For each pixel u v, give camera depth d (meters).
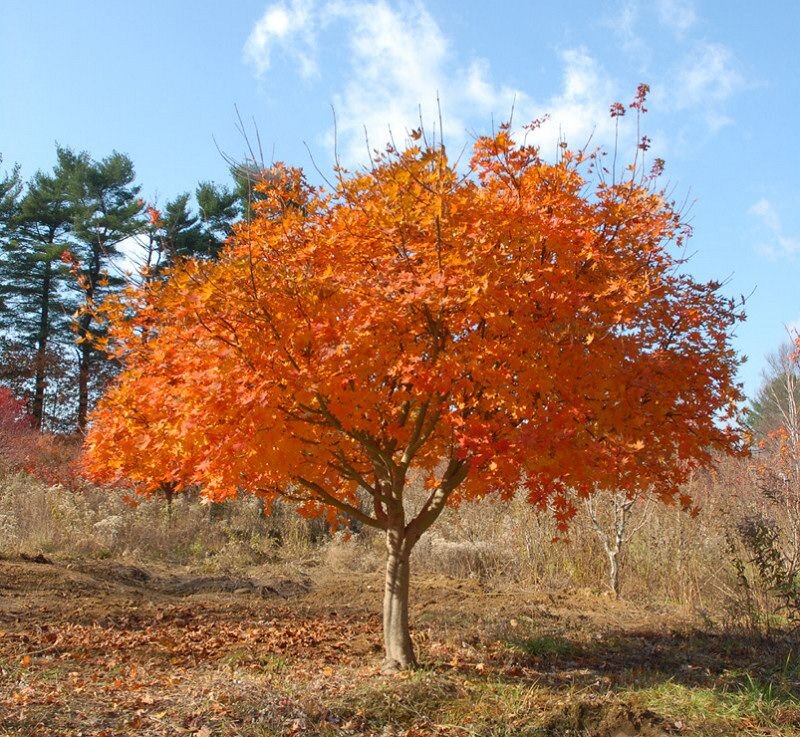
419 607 9.88
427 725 5.00
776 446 10.30
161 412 5.32
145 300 5.72
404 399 5.25
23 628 7.71
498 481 5.50
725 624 8.33
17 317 28.61
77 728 4.57
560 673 6.60
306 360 4.96
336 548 14.16
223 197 22.16
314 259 5.29
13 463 18.09
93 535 13.22
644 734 4.97
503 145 5.66
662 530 11.13
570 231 5.28
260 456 5.02
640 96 5.90
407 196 5.14
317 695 5.37
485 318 5.15
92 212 25.50
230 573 12.44
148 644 7.43
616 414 5.27
